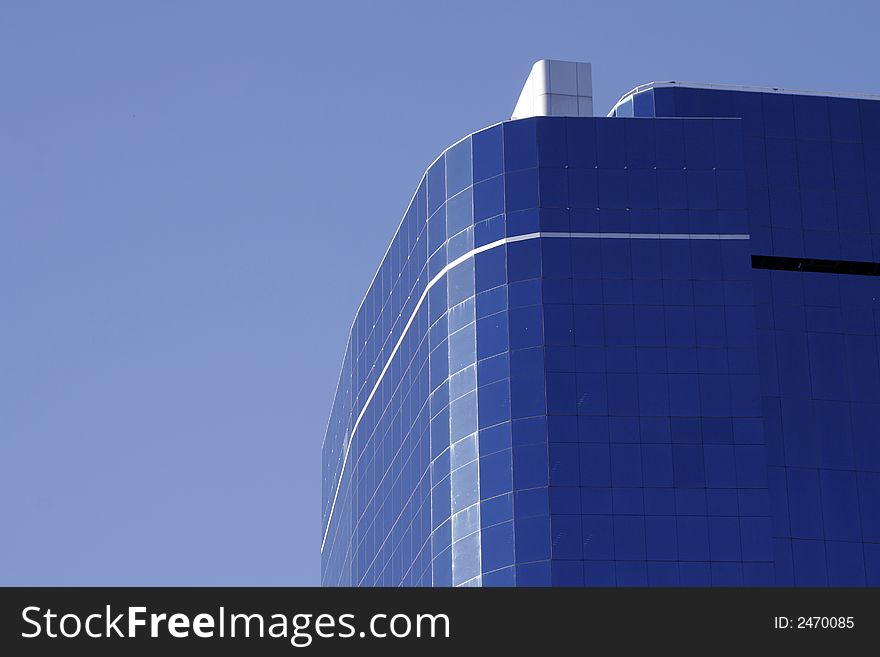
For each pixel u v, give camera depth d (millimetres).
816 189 143625
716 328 133500
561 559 125750
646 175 137500
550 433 129500
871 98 147375
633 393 131125
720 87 145750
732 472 129250
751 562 126562
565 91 143750
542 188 136625
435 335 138500
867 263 142000
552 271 134250
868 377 138375
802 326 139375
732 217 136750
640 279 134375
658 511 127750
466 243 137500
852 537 132625
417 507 139250
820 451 135375
